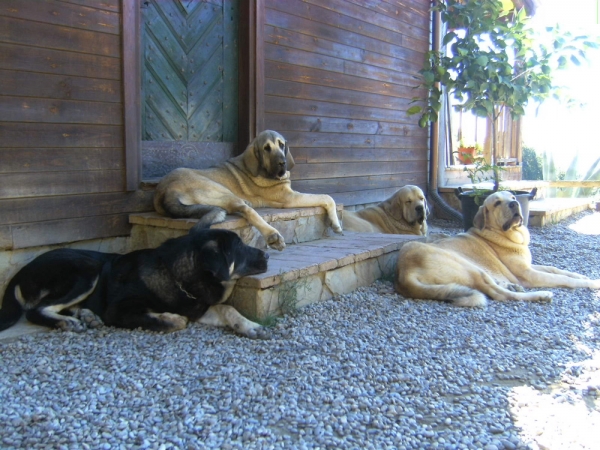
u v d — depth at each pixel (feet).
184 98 21.68
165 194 18.04
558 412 10.16
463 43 28.32
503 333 14.62
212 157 22.74
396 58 32.89
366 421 9.75
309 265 16.14
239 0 23.34
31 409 9.96
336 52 28.04
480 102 28.66
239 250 14.38
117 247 18.69
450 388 11.19
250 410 10.11
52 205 16.81
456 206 37.58
